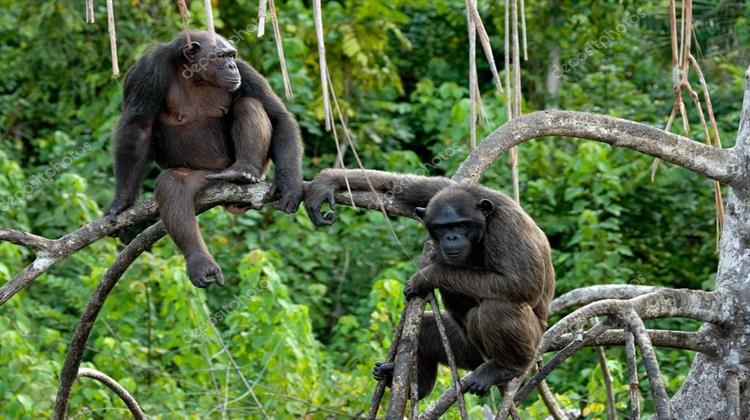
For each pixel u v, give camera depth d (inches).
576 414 466.9
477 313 328.2
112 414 548.4
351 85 848.3
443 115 826.2
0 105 835.4
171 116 391.5
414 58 940.0
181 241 351.6
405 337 317.4
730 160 350.0
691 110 797.9
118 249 743.1
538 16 866.8
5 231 339.9
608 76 856.3
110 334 637.9
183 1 278.7
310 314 701.9
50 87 846.5
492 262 329.7
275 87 794.8
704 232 740.0
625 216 753.0
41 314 654.5
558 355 325.4
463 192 333.7
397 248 740.0
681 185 748.6
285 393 550.3
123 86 394.6
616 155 772.6
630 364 308.7
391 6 839.7
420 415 350.3
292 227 749.9
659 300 334.3
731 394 339.6
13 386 548.1
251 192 360.2
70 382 402.3
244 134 373.1
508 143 346.0
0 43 852.6
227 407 556.4
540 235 339.9
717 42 751.1
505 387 356.2
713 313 345.7
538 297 328.8
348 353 651.5
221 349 585.6
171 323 605.3
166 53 388.8
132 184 373.1
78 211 667.4
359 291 733.9
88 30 804.0
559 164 774.5
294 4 847.7
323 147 857.5
